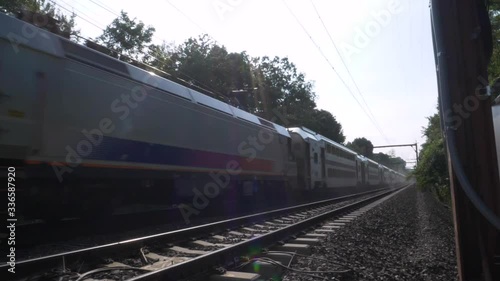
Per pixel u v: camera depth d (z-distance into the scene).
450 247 9.40
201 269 5.72
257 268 6.23
